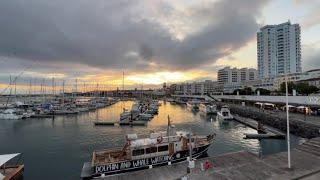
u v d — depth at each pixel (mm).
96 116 110812
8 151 49875
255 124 75500
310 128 54000
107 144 55031
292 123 61969
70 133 69188
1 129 77688
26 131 73625
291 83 126000
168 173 29469
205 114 116688
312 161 30094
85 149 50562
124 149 37062
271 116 75375
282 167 28203
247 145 51812
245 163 30203
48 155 46250
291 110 90812
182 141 37844
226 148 49406
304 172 26547
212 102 167375
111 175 30938
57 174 36062
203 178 25797
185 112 135625
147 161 35125
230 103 150875
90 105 153500
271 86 190875
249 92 161500
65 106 131875
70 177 34906
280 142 53750
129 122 85688
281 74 178625
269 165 29031
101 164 32781
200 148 39281
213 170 28328
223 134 64750
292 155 32688
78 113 121750
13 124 88250
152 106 143500
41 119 101188
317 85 143375
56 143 56562
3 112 102812
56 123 89812
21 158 44500
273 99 96438
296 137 57781
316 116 73625
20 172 33594
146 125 83438
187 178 25469
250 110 98000
